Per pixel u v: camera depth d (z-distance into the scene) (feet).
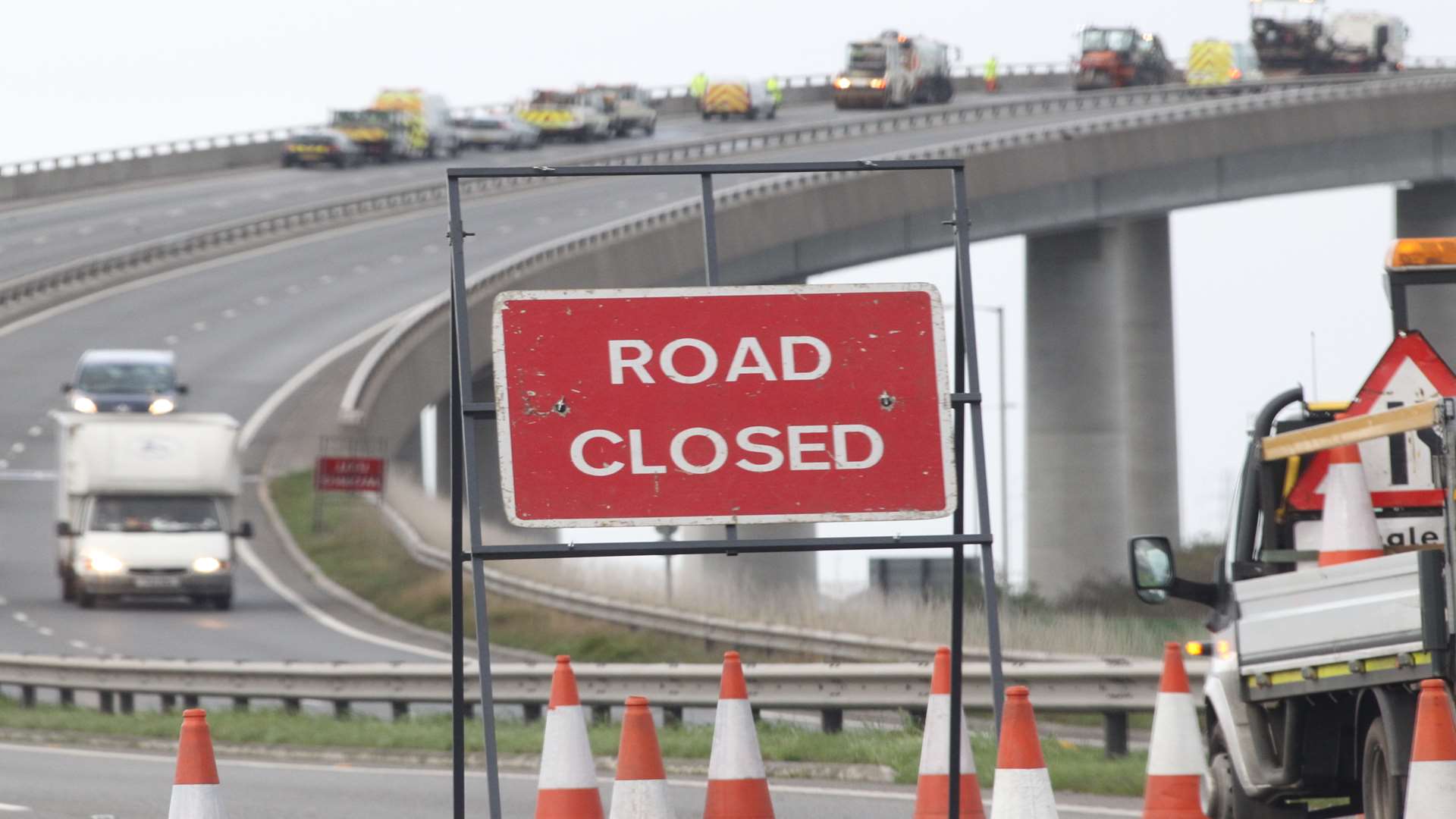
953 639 86.94
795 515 84.64
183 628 346.13
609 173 84.99
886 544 83.25
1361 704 101.24
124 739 209.87
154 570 361.30
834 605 294.46
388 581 403.75
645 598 329.31
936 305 85.92
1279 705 109.09
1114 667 157.17
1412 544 108.06
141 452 366.84
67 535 361.71
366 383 555.69
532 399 83.92
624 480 84.02
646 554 83.46
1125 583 510.99
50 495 503.20
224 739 205.05
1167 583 114.11
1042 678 162.40
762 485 84.53
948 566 398.21
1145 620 308.19
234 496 373.20
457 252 84.02
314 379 605.31
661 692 194.39
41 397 589.73
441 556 398.42
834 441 85.10
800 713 223.30
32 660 244.42
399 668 210.18
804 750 167.73
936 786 98.22
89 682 240.32
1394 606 94.89
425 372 588.50
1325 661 99.55
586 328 84.48
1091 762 153.58
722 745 96.84
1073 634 246.47
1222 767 114.73
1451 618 91.04
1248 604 105.60
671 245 647.15
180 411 476.95
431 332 592.60
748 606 309.83
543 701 202.59
